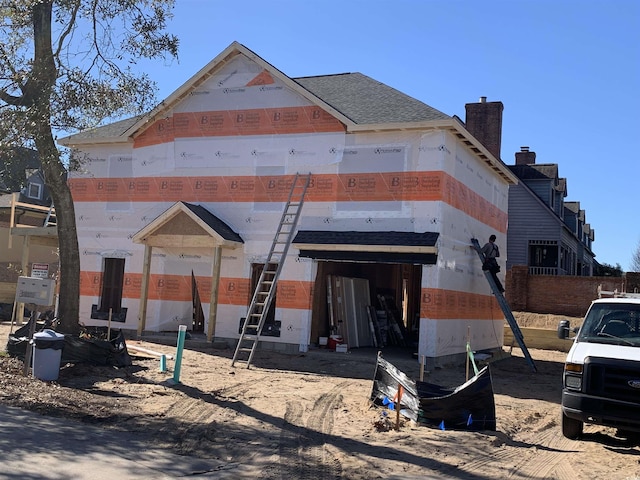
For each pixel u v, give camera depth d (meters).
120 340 13.07
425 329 15.75
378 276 22.19
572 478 7.18
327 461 7.32
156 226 17.91
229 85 18.75
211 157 18.78
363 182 16.89
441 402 9.44
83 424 8.11
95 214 20.06
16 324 20.44
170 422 8.66
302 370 14.58
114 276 19.86
